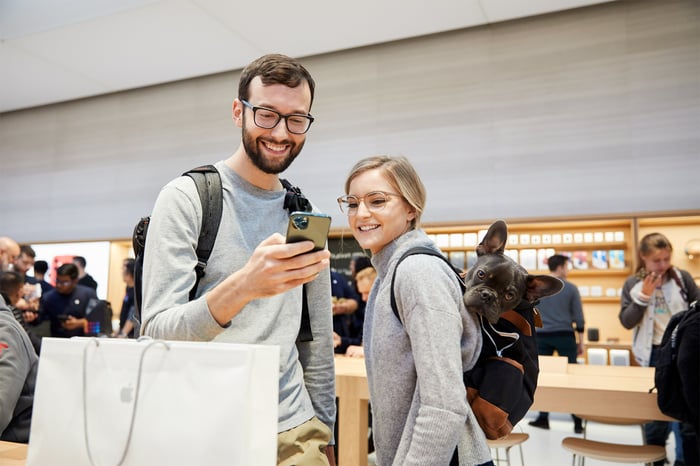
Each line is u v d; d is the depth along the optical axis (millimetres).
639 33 4762
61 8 5074
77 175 7012
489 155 5125
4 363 1804
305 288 1515
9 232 7316
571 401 2477
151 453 893
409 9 4910
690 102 4562
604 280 6426
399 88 5527
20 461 1389
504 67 5164
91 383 974
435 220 5246
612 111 4777
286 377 1342
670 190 4539
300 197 1490
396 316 1409
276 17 4996
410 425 1321
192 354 899
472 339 1410
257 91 1284
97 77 6355
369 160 1563
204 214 1285
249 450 861
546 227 6430
